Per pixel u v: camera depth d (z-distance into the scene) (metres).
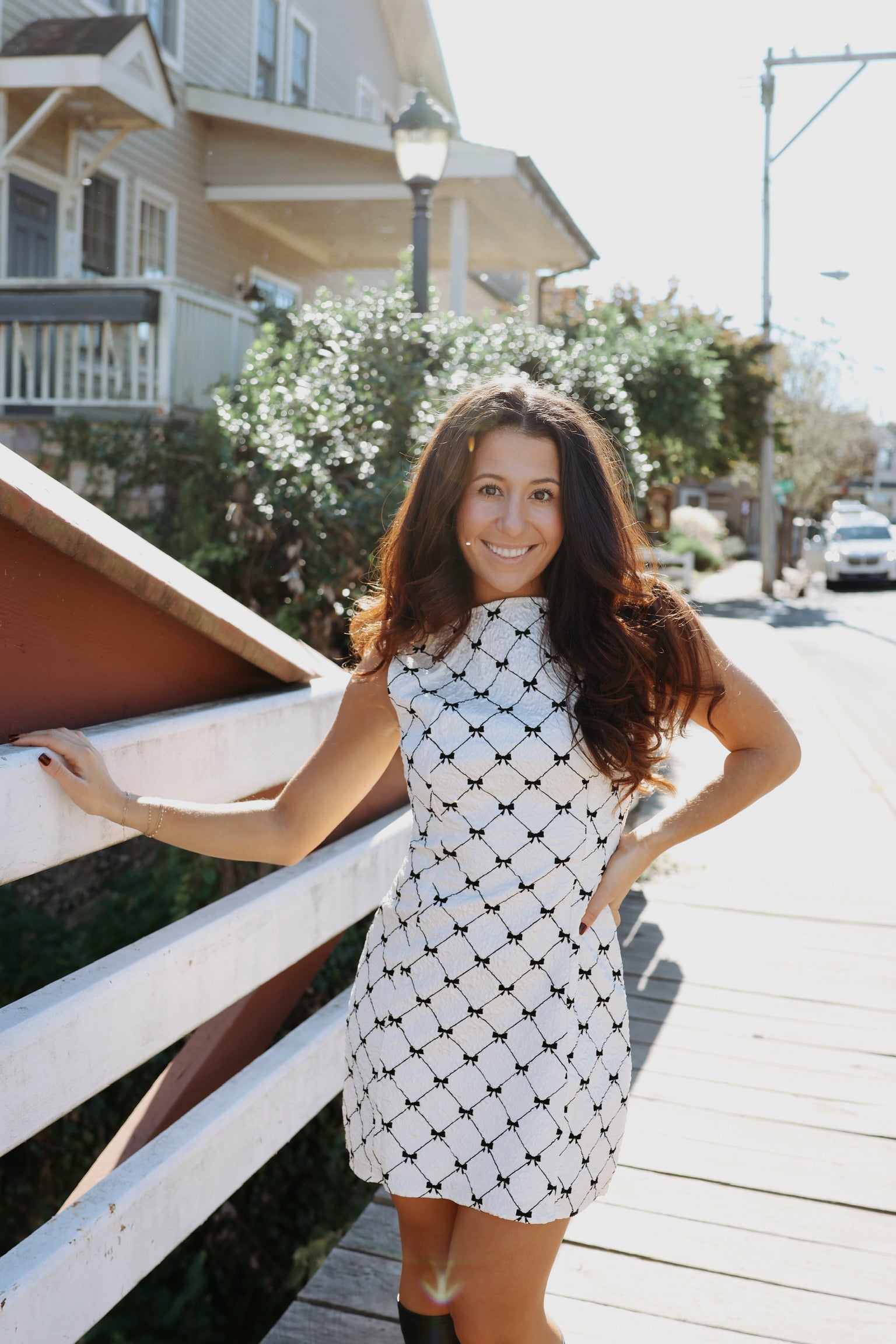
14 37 10.12
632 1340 2.11
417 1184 1.51
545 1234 1.50
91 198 11.79
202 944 1.83
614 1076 1.56
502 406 1.58
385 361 7.27
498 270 16.75
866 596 21.94
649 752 1.54
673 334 15.30
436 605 1.58
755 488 49.41
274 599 6.87
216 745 1.91
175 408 8.78
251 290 12.32
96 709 1.75
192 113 13.30
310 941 2.19
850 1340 2.12
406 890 1.56
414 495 1.64
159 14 12.71
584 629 1.56
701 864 5.17
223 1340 3.68
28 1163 4.43
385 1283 2.28
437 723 1.54
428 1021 1.51
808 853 5.34
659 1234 2.44
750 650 11.89
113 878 5.73
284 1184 4.02
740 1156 2.74
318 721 2.27
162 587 1.69
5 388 9.16
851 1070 3.20
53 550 1.60
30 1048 1.45
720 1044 3.36
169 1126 2.16
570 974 1.51
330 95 17.61
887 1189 2.61
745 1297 2.23
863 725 9.13
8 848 1.44
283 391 6.86
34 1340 1.44
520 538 1.56
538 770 1.49
